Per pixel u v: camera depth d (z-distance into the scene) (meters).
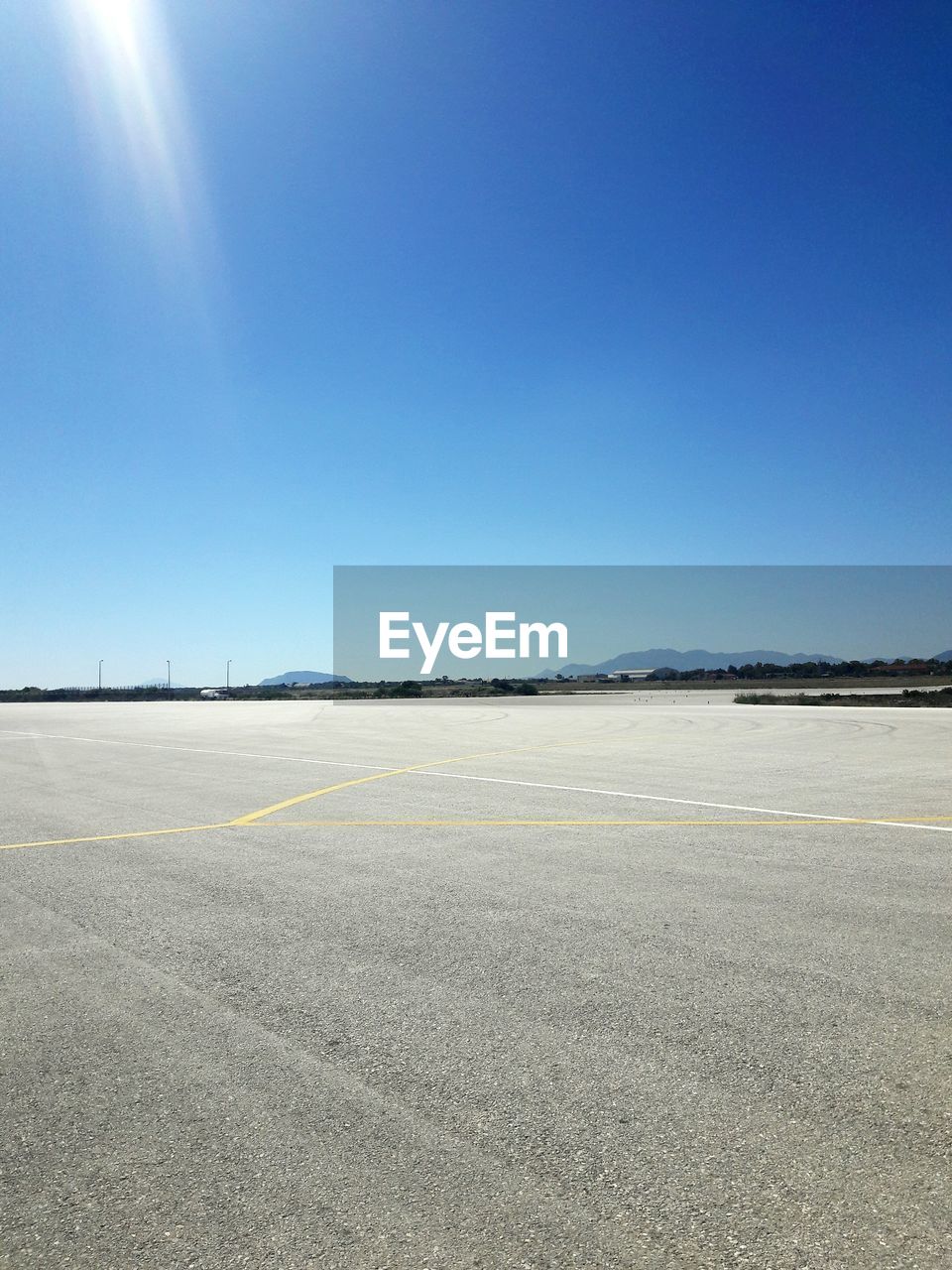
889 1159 2.48
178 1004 3.76
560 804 9.44
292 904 5.38
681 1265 2.06
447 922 4.94
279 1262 2.11
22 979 4.10
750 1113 2.74
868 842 7.11
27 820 8.88
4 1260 2.13
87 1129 2.73
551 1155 2.53
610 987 3.87
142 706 52.06
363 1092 2.93
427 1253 2.12
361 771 13.10
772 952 4.32
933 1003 3.64
